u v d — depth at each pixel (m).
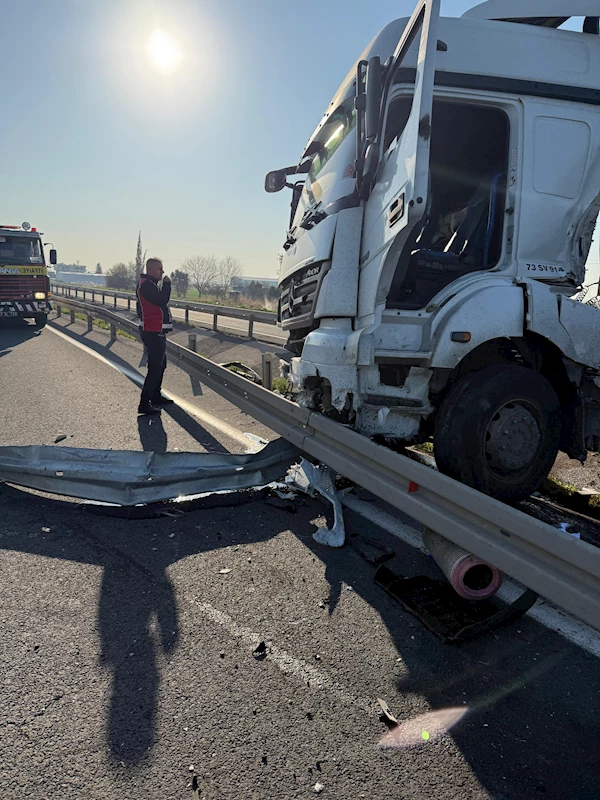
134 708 2.13
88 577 3.07
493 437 3.47
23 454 4.25
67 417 6.60
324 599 2.92
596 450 3.86
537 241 3.77
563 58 3.77
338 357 3.64
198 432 6.12
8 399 7.48
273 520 3.92
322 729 2.06
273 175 5.59
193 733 2.03
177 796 1.77
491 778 1.87
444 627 2.66
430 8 2.84
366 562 3.34
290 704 2.18
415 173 2.89
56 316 22.92
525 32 3.75
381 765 1.91
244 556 3.37
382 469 3.11
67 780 1.81
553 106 3.73
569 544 2.03
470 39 3.63
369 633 2.64
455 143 4.23
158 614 2.75
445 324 3.41
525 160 3.71
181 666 2.38
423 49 2.90
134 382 8.98
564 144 3.76
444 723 2.11
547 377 3.94
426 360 3.48
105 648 2.47
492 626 2.67
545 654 2.56
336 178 3.92
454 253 4.05
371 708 2.18
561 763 1.94
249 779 1.84
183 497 4.11
